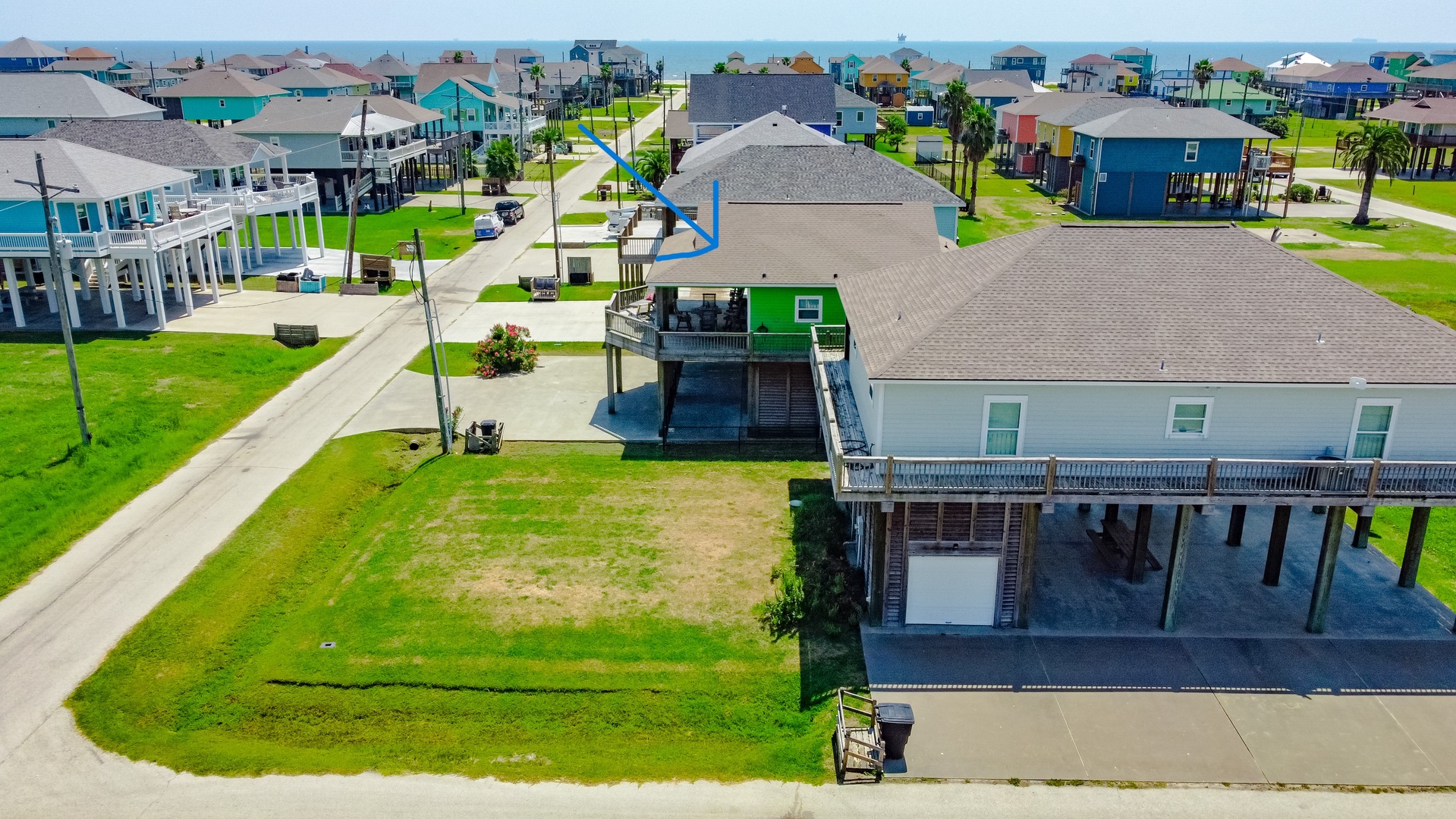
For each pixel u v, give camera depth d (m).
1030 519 22.02
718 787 18.09
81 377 37.75
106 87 74.31
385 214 75.50
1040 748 19.03
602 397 38.19
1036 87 148.75
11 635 22.17
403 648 21.75
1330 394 21.61
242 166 54.97
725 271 32.88
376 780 18.20
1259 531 27.91
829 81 88.38
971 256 26.33
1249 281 23.62
